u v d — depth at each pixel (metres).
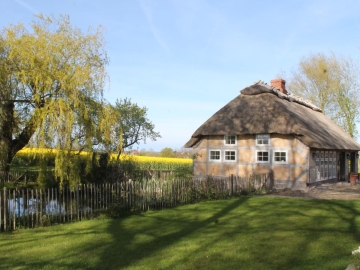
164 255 7.82
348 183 26.05
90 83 14.44
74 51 15.04
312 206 14.48
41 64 14.04
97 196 12.60
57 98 13.62
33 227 10.78
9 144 15.12
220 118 24.92
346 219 11.66
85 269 6.99
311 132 22.19
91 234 9.80
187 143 25.64
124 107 28.77
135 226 10.84
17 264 7.27
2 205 10.26
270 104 23.77
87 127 13.92
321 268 6.79
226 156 24.39
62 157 12.78
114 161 18.44
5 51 14.07
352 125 40.69
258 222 11.29
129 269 6.95
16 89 14.17
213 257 7.64
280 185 22.27
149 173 21.12
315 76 42.62
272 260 7.38
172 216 12.48
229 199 16.98
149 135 30.27
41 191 11.06
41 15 15.11
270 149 22.80
